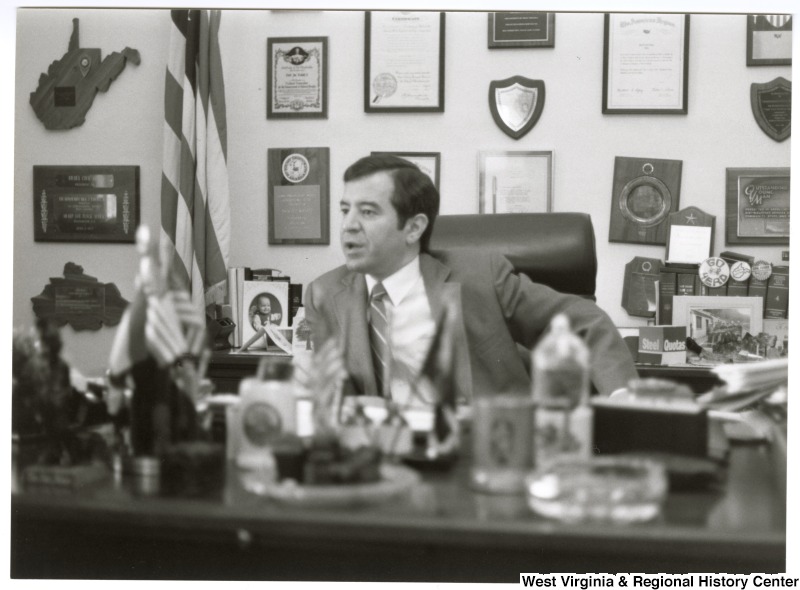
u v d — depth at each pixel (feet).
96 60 10.68
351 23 10.43
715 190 10.00
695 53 10.00
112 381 3.41
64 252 10.74
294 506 2.75
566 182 10.16
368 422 3.49
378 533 2.62
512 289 5.74
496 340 5.59
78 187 10.72
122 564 3.22
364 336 5.36
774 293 9.36
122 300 10.64
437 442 3.47
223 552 3.13
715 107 9.98
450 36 10.28
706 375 8.13
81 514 2.83
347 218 5.78
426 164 10.30
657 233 10.00
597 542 2.52
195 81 10.07
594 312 5.39
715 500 2.85
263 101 10.58
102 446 3.54
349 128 10.47
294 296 9.80
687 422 3.28
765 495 2.91
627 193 10.05
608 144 10.11
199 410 3.47
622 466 2.99
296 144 10.54
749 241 9.89
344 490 2.78
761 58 9.87
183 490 2.93
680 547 2.50
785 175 9.86
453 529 2.57
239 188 10.63
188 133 9.95
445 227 6.59
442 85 10.27
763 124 9.87
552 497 2.80
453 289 5.57
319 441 3.08
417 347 5.25
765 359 8.80
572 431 3.13
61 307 10.66
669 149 10.04
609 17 10.03
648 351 8.70
